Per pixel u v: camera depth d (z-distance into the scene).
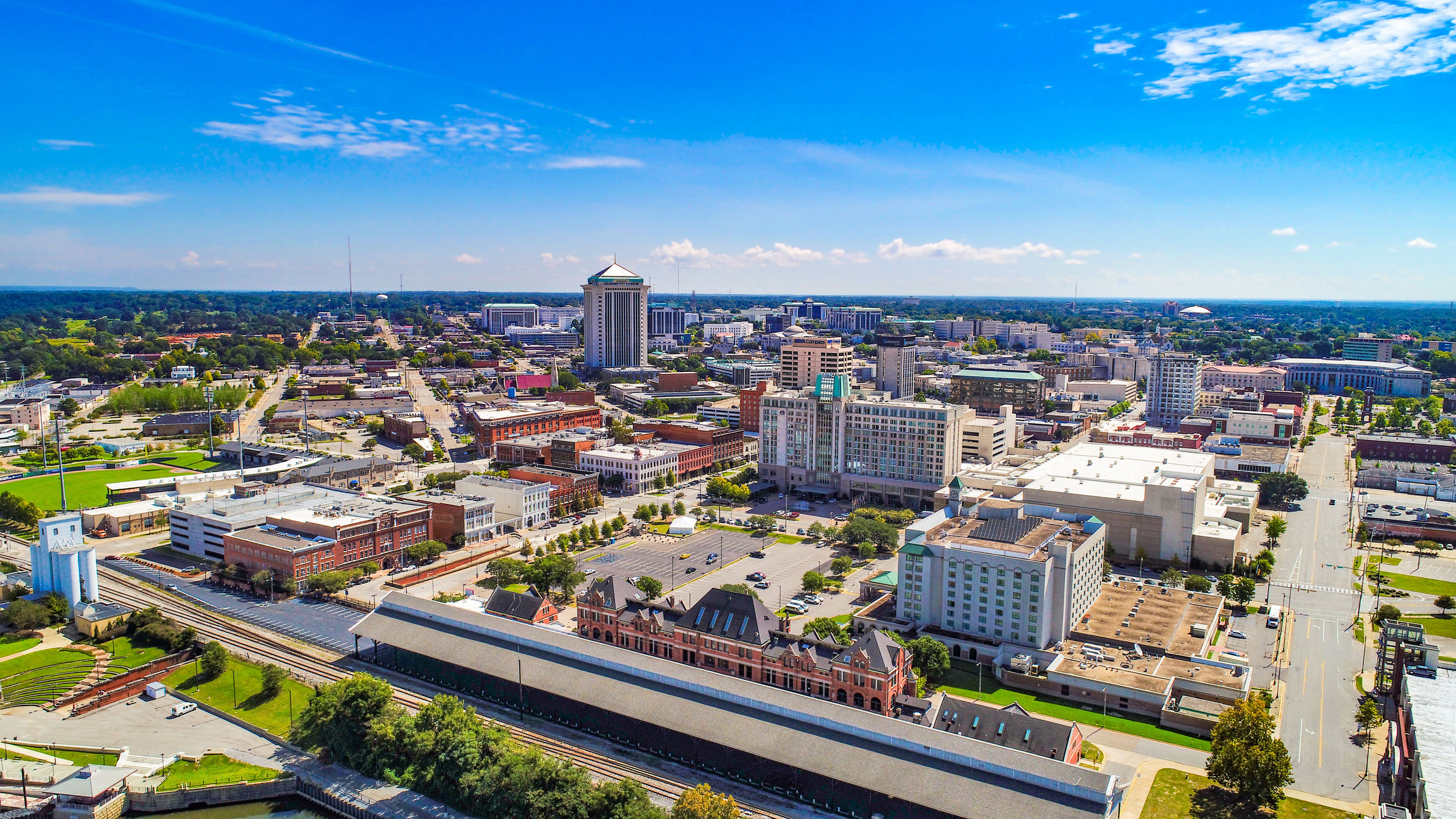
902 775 154.50
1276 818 156.75
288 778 173.38
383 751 175.38
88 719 197.38
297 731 185.38
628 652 199.75
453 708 177.62
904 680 195.62
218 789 170.00
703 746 180.50
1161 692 196.62
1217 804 161.25
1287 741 184.25
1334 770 173.25
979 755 154.75
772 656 199.75
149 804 168.88
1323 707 198.88
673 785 169.88
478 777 162.62
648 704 181.50
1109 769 173.62
